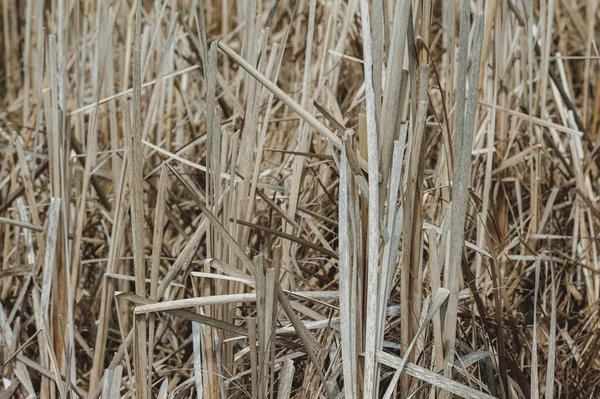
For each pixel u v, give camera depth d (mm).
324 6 2477
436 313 1122
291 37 2742
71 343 1478
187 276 1733
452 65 1608
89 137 1626
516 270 1768
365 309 1113
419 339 1172
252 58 1412
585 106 2004
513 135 1875
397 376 1075
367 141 1022
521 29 1923
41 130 2123
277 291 1155
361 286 1096
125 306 1739
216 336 1254
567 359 1557
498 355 1310
